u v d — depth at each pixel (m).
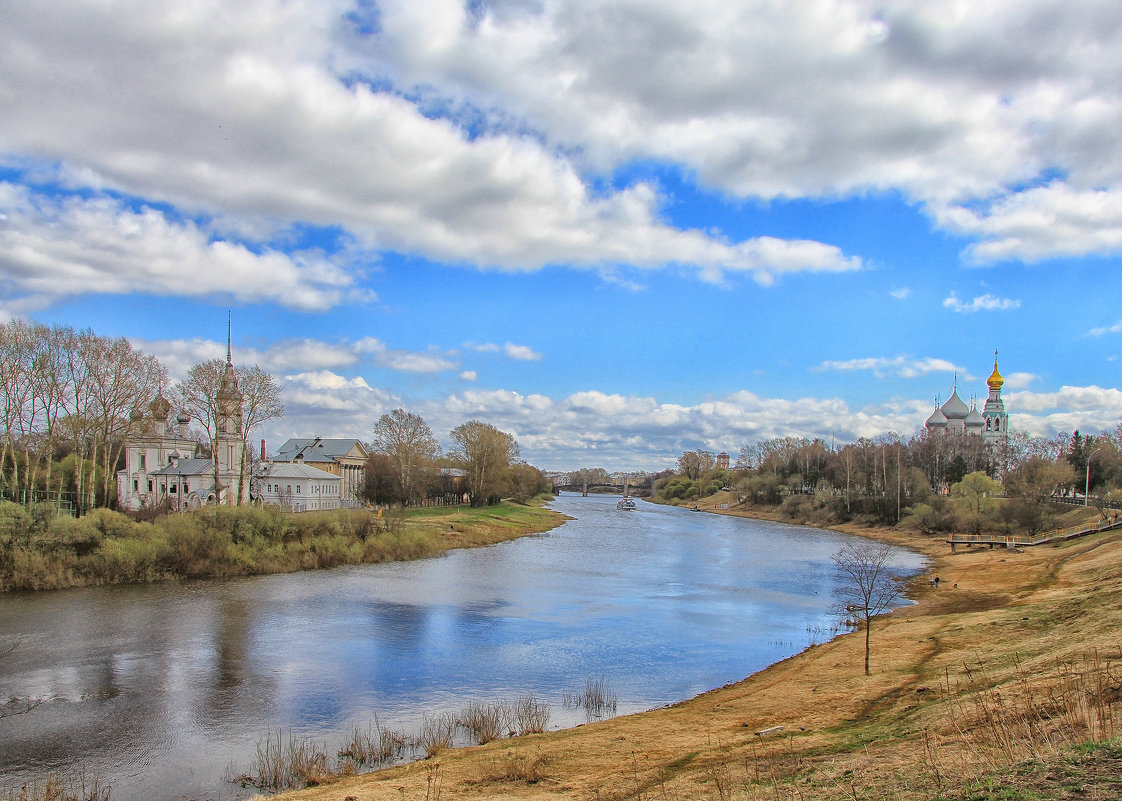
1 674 35.56
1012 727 19.03
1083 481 151.50
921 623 46.03
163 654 39.38
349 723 29.67
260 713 30.75
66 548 60.56
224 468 110.31
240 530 72.06
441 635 44.97
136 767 25.31
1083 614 36.97
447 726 29.00
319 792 21.56
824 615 52.72
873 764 18.38
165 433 116.94
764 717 28.20
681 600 59.00
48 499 81.38
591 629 47.44
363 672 36.81
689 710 30.34
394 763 25.31
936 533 115.50
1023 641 34.91
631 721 28.88
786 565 82.38
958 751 18.06
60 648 40.31
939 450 180.50
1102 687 19.84
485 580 67.88
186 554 65.81
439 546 90.38
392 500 134.62
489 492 155.00
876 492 150.75
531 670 37.69
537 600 57.88
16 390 79.62
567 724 29.55
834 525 144.75
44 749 26.83
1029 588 57.41
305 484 119.31
